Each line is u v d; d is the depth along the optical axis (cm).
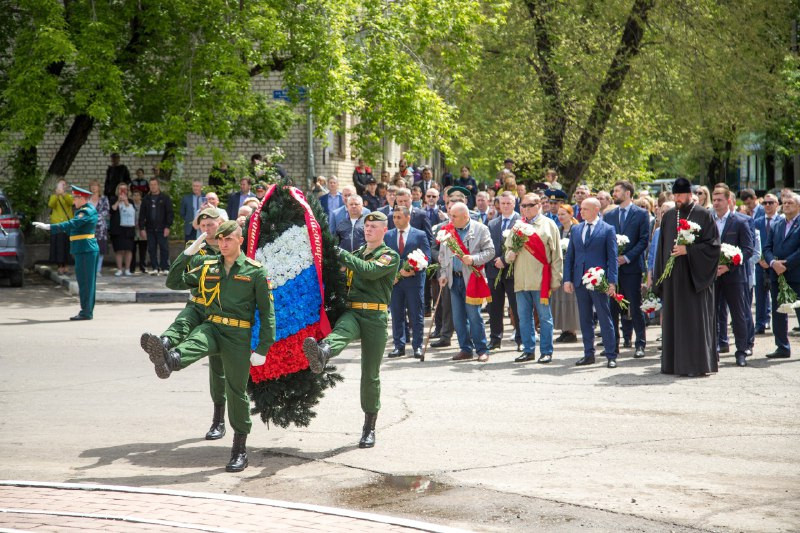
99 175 3553
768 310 1739
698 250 1266
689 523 658
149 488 738
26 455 861
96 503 696
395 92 2711
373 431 901
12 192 2852
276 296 872
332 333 871
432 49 3250
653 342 1627
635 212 1484
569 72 3081
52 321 1827
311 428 978
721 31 3116
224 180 2717
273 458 855
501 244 1563
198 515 665
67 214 2584
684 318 1273
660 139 3591
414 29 2809
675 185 1294
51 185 2827
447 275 1431
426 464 824
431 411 1050
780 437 915
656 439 909
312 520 656
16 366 1345
